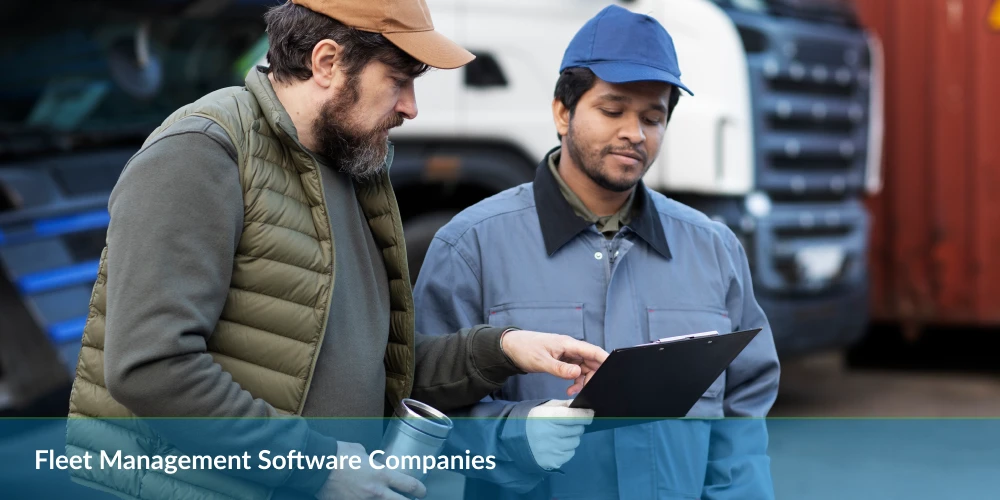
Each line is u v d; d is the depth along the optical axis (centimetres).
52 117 472
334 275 180
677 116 482
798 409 620
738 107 495
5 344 436
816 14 559
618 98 207
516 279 215
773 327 518
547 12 476
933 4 688
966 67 680
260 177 176
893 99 704
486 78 468
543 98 475
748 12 520
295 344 178
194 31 471
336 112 183
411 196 473
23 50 467
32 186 449
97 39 466
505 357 200
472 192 475
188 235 166
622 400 187
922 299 702
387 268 202
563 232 215
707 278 220
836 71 554
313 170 180
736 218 500
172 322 163
